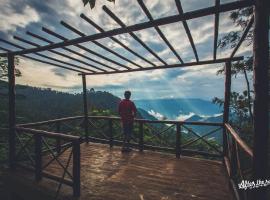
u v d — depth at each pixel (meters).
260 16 1.63
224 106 4.61
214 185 3.56
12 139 4.37
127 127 5.58
